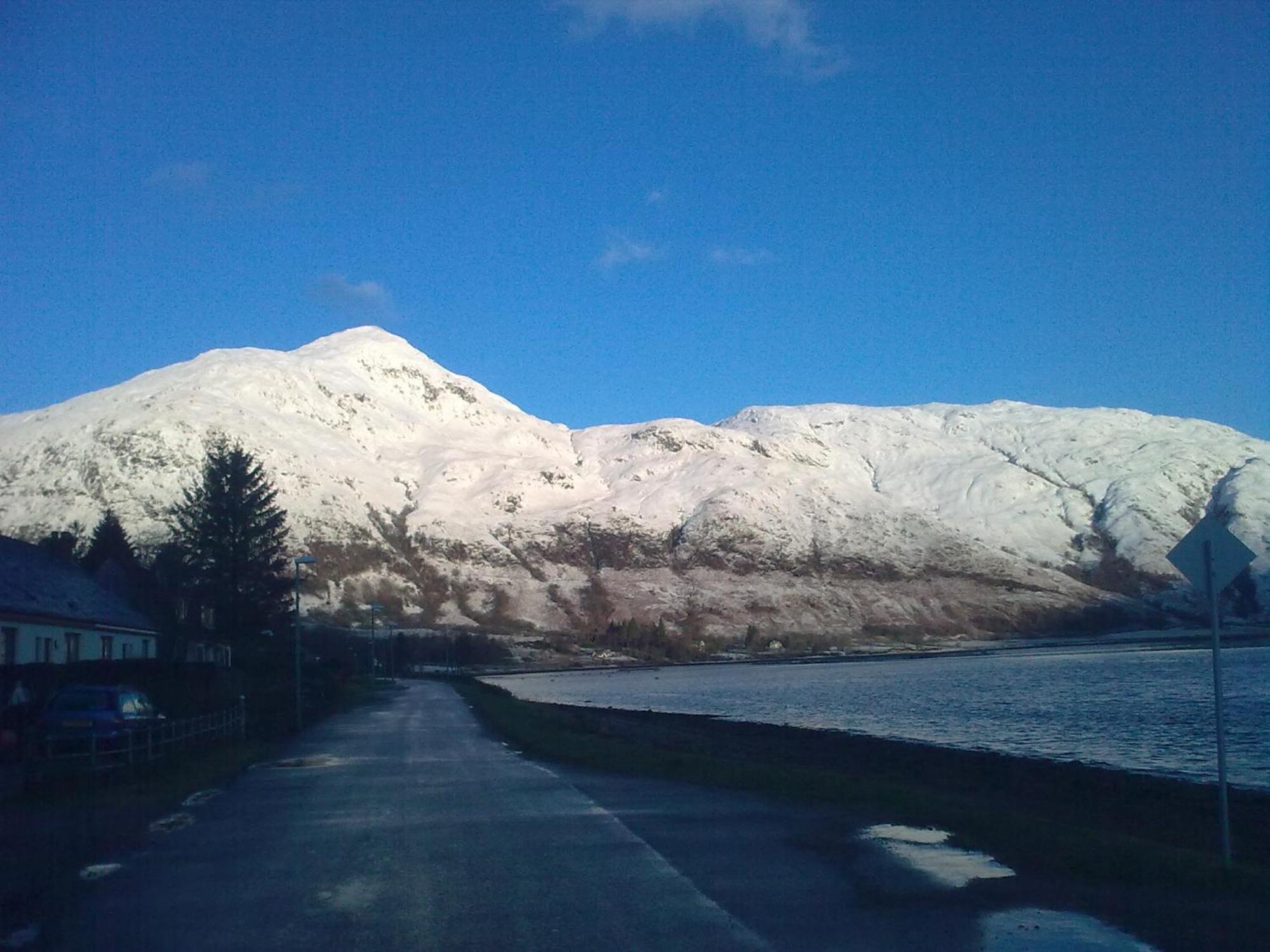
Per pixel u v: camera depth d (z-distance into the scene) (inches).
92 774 805.2
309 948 351.3
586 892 426.3
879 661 6220.5
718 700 3105.3
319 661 2913.4
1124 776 1216.8
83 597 1835.6
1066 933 362.9
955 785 1163.3
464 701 2472.9
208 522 2484.0
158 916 395.9
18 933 374.0
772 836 561.6
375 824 619.8
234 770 949.8
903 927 370.9
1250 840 818.8
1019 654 6441.9
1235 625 7839.6
